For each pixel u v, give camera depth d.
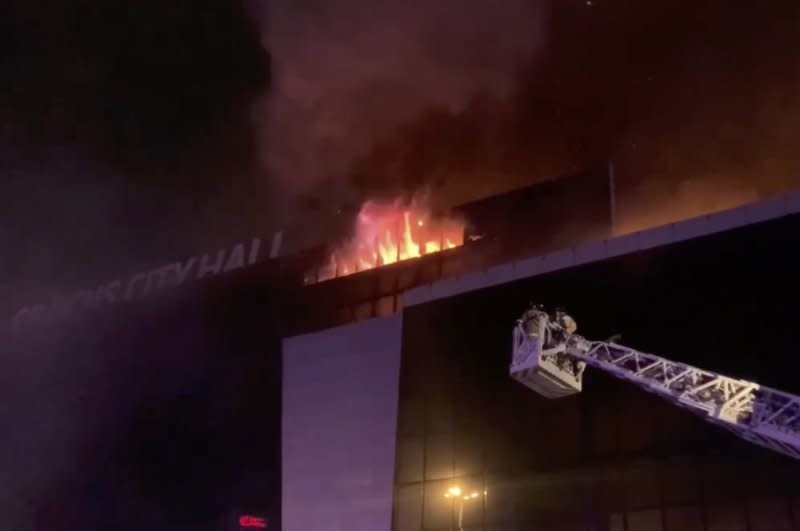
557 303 27.34
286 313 35.78
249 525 31.23
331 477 30.02
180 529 33.16
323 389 31.95
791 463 22.17
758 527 22.03
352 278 35.44
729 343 23.97
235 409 34.25
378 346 31.28
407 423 28.97
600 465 24.95
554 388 14.20
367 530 28.23
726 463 23.09
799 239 24.02
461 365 28.70
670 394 13.45
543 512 25.25
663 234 26.44
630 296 26.12
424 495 27.52
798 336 23.08
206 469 33.81
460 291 29.83
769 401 12.89
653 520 23.56
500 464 26.56
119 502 35.44
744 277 24.52
